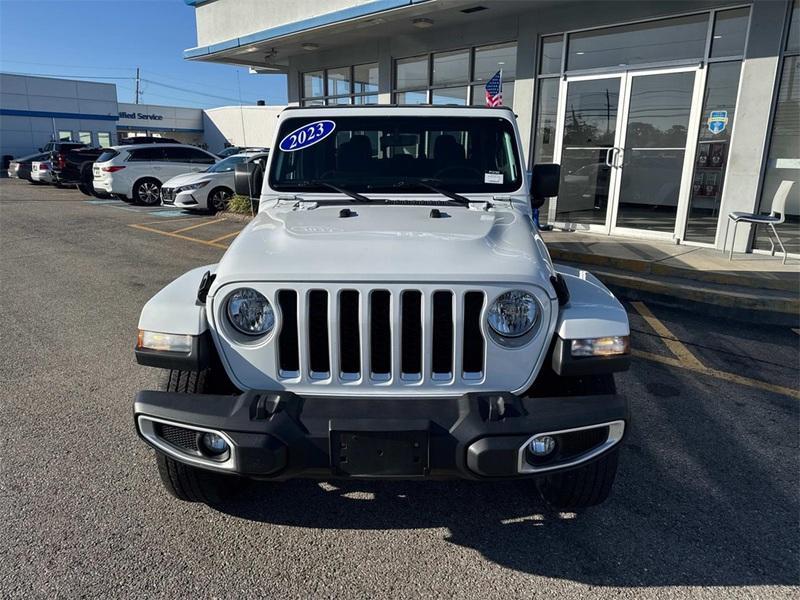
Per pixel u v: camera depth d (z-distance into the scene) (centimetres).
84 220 1385
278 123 398
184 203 1444
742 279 685
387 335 249
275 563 268
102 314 644
